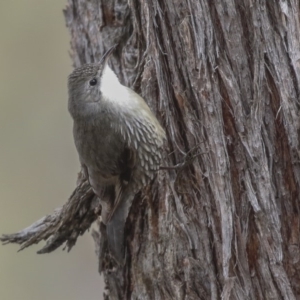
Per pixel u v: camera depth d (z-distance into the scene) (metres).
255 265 10.54
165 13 10.98
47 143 17.81
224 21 10.64
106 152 11.73
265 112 10.62
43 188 17.48
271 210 10.47
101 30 12.72
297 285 10.55
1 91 17.97
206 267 10.84
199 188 10.93
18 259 17.41
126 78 12.29
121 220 11.66
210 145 10.68
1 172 17.48
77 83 11.94
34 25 18.61
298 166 10.54
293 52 10.63
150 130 11.39
